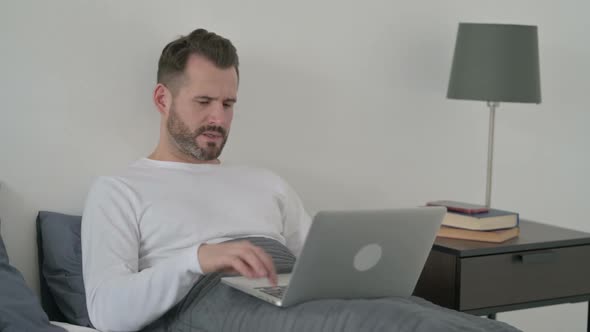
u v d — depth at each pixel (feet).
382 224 5.11
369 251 5.18
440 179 9.33
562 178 10.28
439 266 7.24
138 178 6.63
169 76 6.90
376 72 8.74
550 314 10.40
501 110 9.68
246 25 7.91
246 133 8.02
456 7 9.21
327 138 8.50
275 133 8.19
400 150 9.00
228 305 5.49
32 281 6.94
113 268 5.92
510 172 9.86
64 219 6.82
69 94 7.05
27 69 6.85
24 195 6.90
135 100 7.38
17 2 6.77
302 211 7.45
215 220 6.64
